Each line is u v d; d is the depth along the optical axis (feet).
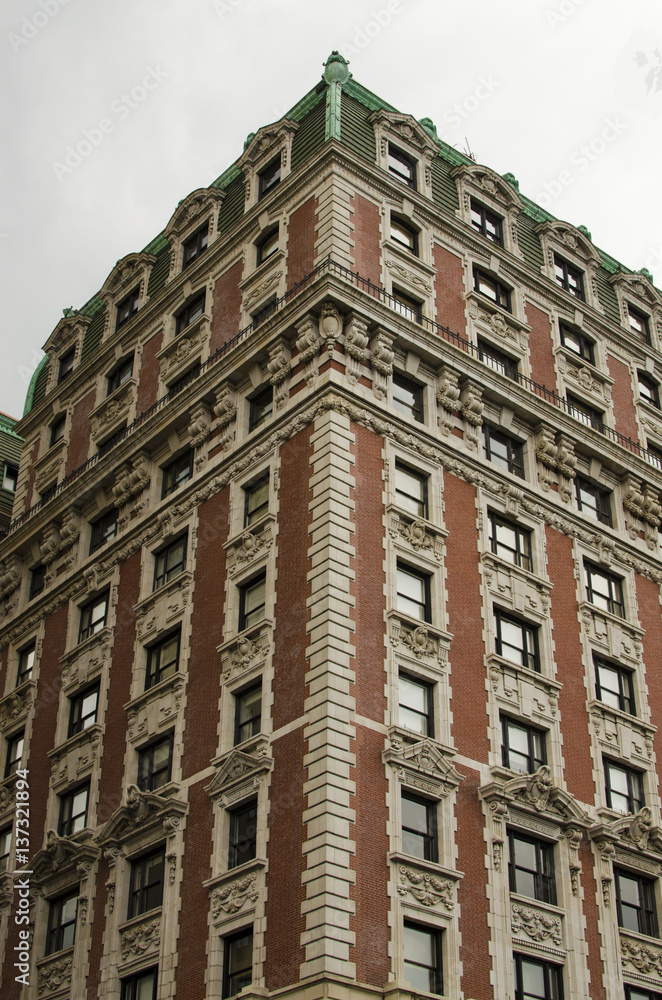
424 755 124.26
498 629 143.74
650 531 172.24
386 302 155.12
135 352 187.42
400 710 127.75
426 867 118.11
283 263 162.40
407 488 144.15
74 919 142.00
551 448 161.99
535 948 123.85
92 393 194.80
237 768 126.11
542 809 132.05
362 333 147.02
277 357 150.30
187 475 162.61
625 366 188.65
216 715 134.31
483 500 150.51
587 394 177.88
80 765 152.35
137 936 129.80
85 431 191.21
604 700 151.12
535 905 126.31
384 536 136.26
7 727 171.01
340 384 142.10
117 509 173.58
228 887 120.67
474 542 146.72
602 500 169.78
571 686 146.72
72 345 209.87
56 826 152.15
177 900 126.52
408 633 132.05
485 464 153.38
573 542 159.22
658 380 193.16
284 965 110.42
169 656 148.77
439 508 144.77
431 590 138.31
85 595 169.17
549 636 147.64
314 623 126.31
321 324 147.13
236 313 167.43
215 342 168.86
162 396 175.22
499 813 127.34
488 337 167.63
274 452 145.38
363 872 113.50
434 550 140.67
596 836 136.26
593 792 141.08
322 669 122.11
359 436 141.18
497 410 159.84
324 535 130.93
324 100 173.17
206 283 177.47
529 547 154.20
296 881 113.39
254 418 154.71
